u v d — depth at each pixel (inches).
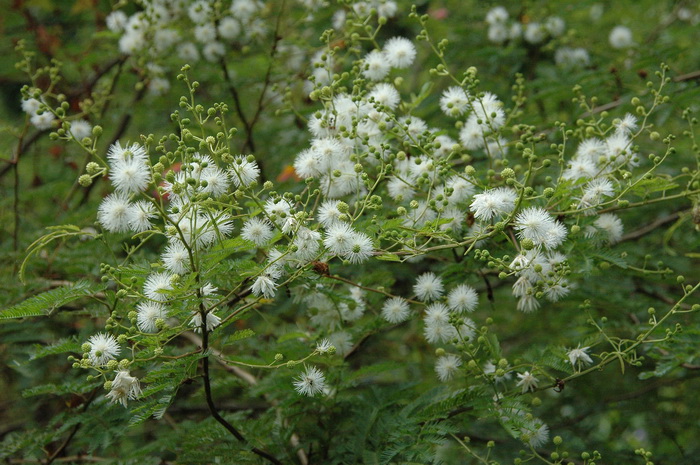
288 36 50.7
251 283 38.3
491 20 50.3
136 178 36.9
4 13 54.7
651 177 40.6
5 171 51.7
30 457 44.6
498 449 46.3
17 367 44.8
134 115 52.6
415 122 42.1
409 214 40.6
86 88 51.3
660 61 47.8
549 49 51.1
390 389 42.2
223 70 49.9
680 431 49.8
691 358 41.3
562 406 50.3
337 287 42.5
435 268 42.6
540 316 53.8
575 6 52.1
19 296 43.5
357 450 40.6
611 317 45.9
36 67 54.9
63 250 44.7
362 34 52.0
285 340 41.8
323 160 40.2
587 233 40.9
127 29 49.0
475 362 40.3
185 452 41.3
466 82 41.8
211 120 50.2
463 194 40.5
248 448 40.7
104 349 37.3
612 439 50.3
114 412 41.9
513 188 40.6
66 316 44.1
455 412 40.9
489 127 41.4
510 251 40.8
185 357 37.9
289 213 38.3
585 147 41.5
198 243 37.8
